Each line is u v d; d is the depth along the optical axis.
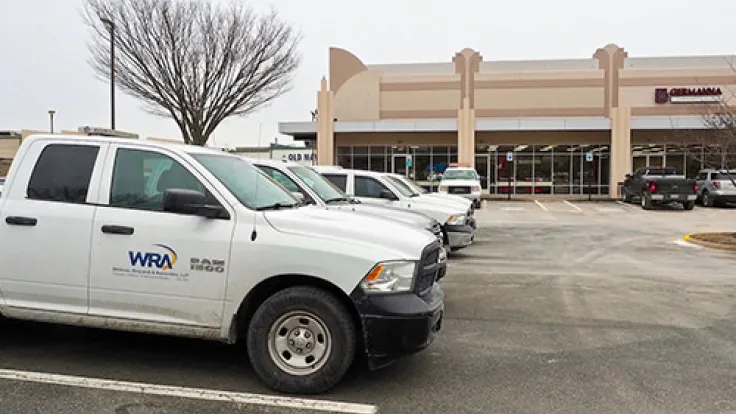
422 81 36.53
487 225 19.12
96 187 4.75
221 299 4.39
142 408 4.00
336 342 4.22
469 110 32.53
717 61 34.81
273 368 4.32
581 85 35.28
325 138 34.06
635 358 5.25
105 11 19.02
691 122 30.88
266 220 4.45
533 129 32.19
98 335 5.69
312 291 4.28
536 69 35.97
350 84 37.03
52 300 4.71
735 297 7.89
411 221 7.90
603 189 34.06
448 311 6.98
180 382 4.50
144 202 4.66
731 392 4.44
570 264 10.86
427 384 4.55
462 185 22.45
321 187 8.55
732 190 26.05
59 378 4.53
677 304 7.45
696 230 17.59
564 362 5.12
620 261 11.31
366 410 4.05
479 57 36.31
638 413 4.05
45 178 4.87
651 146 33.75
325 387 4.26
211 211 4.46
